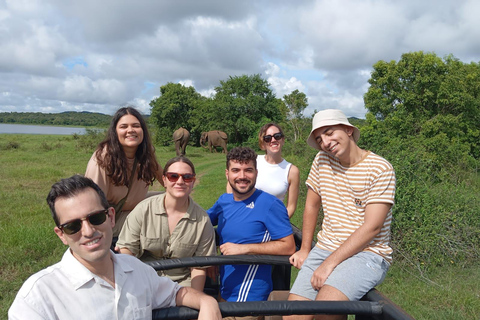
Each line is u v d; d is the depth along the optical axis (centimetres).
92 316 167
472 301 449
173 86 4128
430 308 442
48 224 739
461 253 563
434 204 622
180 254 289
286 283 336
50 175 1384
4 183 1205
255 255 281
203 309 189
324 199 275
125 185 350
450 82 1583
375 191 247
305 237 295
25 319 154
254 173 299
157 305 196
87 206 164
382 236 253
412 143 945
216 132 3061
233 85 3744
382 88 1675
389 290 493
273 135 394
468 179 880
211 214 326
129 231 292
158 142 3956
